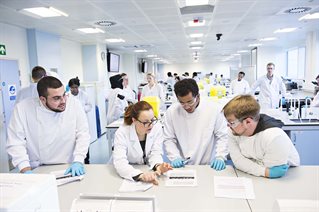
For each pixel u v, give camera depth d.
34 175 0.71
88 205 0.87
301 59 9.68
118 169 1.56
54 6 3.63
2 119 3.64
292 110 3.52
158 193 1.32
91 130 5.52
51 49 5.83
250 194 1.27
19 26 4.88
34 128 1.75
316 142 3.16
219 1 3.75
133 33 6.22
